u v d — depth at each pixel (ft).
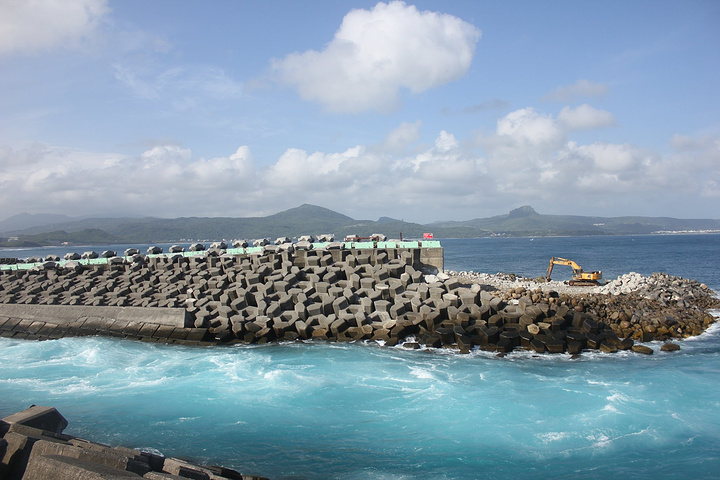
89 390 61.26
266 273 102.27
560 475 39.73
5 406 56.24
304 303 90.22
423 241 110.32
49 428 36.40
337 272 98.78
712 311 96.58
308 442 45.88
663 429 46.83
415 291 88.94
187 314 90.17
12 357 79.87
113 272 121.08
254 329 84.74
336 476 39.86
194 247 125.70
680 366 65.77
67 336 98.22
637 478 39.11
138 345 86.28
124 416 52.47
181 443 46.11
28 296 115.75
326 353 75.25
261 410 53.16
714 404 52.44
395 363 69.10
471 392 56.95
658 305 94.53
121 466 27.89
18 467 28.78
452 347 76.38
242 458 43.06
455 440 45.60
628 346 73.67
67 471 24.61
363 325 82.79
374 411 52.29
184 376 65.82
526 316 78.95
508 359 70.49
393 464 41.60
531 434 46.39
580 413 50.57
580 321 78.74
